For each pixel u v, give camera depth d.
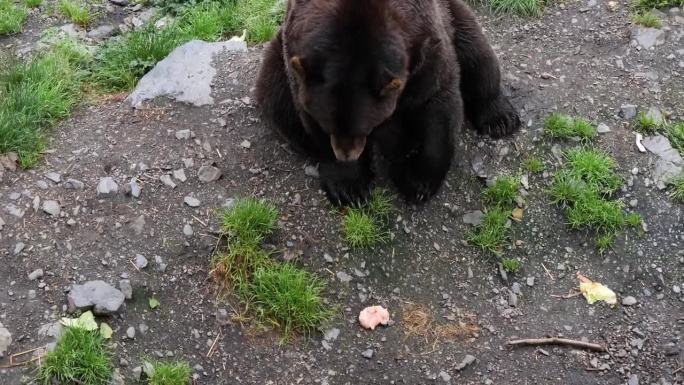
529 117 4.89
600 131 4.86
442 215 4.62
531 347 4.38
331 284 4.41
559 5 5.37
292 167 4.66
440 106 4.48
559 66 5.09
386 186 4.64
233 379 4.22
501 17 5.34
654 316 4.46
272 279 4.34
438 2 4.56
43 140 4.71
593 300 4.48
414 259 4.51
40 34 5.46
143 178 4.58
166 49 5.19
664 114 4.91
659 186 4.72
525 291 4.51
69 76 5.04
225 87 4.89
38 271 4.30
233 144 4.71
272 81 4.52
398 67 4.13
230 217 4.45
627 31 5.21
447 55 4.41
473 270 4.53
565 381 4.30
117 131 4.76
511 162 4.77
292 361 4.27
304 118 4.37
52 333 4.17
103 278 4.31
